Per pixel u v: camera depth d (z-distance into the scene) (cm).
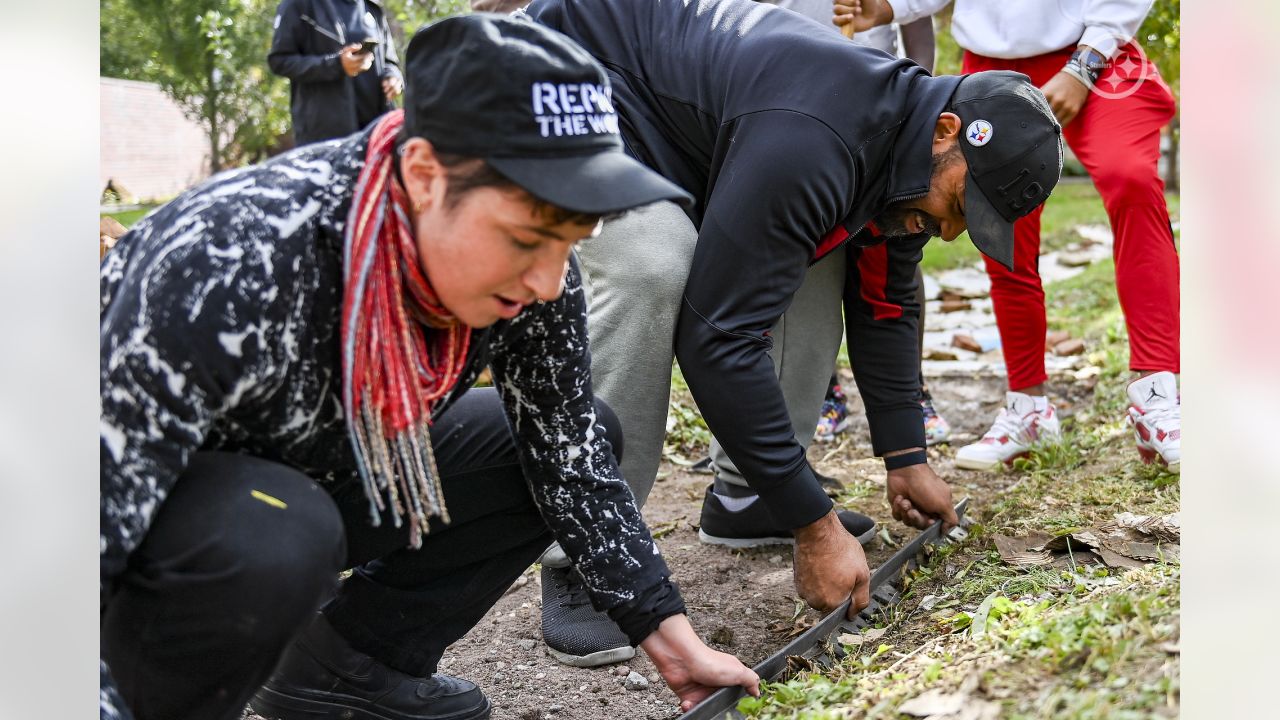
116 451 131
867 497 341
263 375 136
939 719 161
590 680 237
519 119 128
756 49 220
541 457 183
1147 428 309
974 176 211
